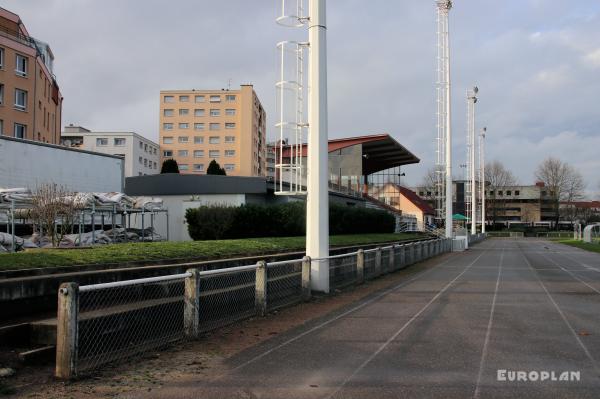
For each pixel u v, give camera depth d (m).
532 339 8.27
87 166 26.97
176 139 112.44
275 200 32.84
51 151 24.67
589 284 17.00
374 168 82.69
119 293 7.26
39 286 8.04
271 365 6.68
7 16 50.34
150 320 7.38
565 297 13.61
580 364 6.73
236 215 25.72
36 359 6.48
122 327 6.95
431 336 8.50
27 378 5.96
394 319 10.13
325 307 11.70
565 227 127.19
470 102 64.62
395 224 56.22
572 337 8.45
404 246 24.12
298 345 7.82
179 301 7.93
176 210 31.03
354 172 58.78
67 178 25.67
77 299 5.99
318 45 13.69
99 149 99.81
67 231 22.19
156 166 111.38
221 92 112.00
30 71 49.72
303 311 11.09
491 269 23.50
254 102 114.94
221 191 30.64
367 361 6.88
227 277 9.22
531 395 5.49
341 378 6.10
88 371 6.29
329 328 9.16
